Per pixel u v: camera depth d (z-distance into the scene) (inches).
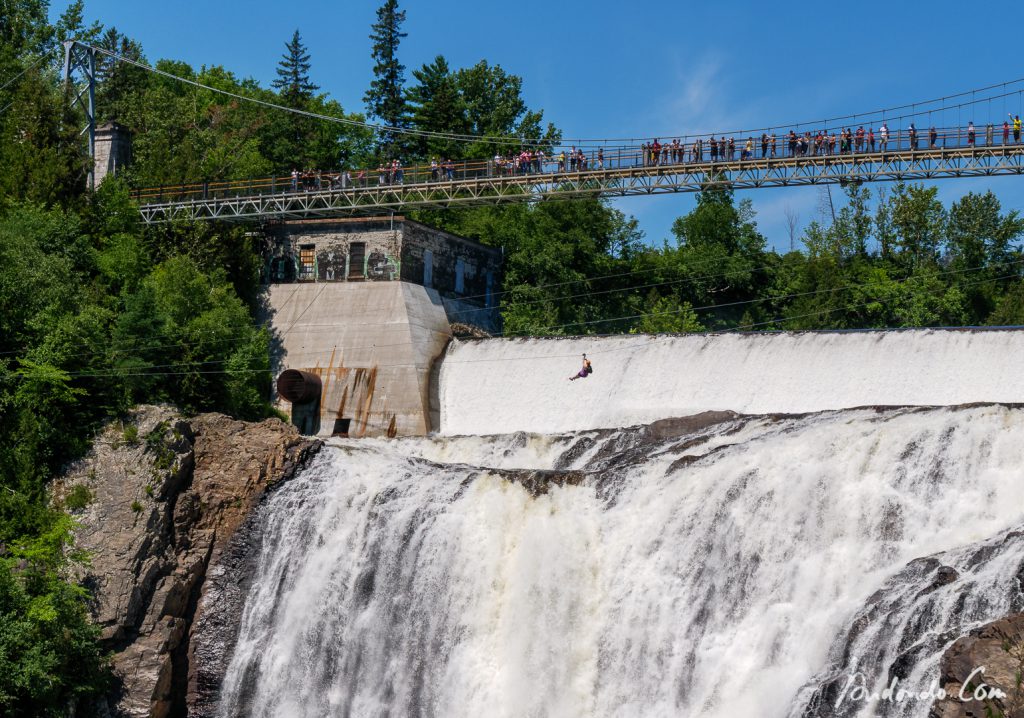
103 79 5191.9
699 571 1936.5
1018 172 2901.1
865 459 1927.9
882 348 2623.0
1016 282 4298.7
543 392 3021.7
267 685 2269.9
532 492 2124.8
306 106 5201.8
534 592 2042.3
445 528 2172.7
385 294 3262.8
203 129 4618.6
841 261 4586.6
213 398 2770.7
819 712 1555.1
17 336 2650.1
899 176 2987.2
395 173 3560.5
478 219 4084.6
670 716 1850.4
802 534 1895.9
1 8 4704.7
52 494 2459.4
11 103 3624.5
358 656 2191.2
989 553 1636.3
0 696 2027.6
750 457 2004.2
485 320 3683.6
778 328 4185.5
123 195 3341.5
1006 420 1879.9
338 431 3154.5
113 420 2529.5
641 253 4510.3
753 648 1813.5
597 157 3233.3
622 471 2094.0
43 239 2962.6
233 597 2400.3
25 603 2113.7
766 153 3078.2
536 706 1975.9
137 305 2701.8
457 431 3093.0
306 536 2373.3
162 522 2406.5
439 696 2064.5
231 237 3395.7
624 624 1952.5
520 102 5187.0
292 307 3348.9
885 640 1596.9
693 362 2837.1
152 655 2276.1
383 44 5172.2
